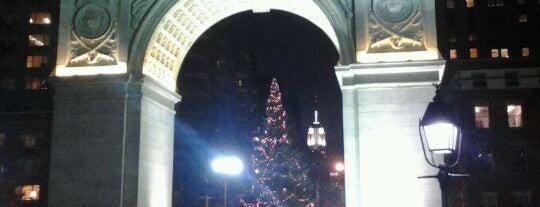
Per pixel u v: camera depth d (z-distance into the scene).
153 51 36.94
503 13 87.75
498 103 72.94
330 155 87.00
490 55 86.88
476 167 71.38
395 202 31.17
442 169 15.52
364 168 31.73
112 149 34.00
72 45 35.91
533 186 70.06
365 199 31.36
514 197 70.44
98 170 33.78
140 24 35.84
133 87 34.88
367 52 32.84
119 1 36.12
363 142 32.03
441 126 15.20
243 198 94.81
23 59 91.88
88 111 34.62
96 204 33.34
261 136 99.06
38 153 88.31
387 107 32.19
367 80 32.44
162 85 37.66
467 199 69.81
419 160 31.47
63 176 33.88
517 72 73.31
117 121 34.31
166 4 36.12
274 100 93.88
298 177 86.69
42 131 89.06
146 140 35.28
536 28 86.56
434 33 32.72
